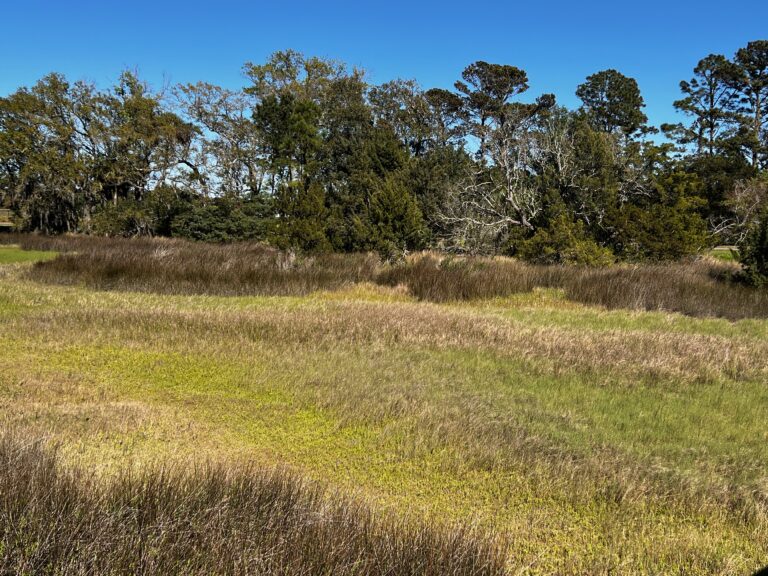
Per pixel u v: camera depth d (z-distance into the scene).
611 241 21.11
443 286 14.45
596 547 3.79
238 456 4.84
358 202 28.19
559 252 18.67
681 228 19.78
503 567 3.31
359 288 14.95
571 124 26.12
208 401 6.29
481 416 5.93
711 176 31.47
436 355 8.30
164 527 3.10
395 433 5.52
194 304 12.16
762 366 8.02
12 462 3.68
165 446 4.98
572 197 23.09
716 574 3.49
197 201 33.19
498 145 25.31
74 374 6.98
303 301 12.99
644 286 14.14
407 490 4.47
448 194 25.73
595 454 5.13
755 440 5.61
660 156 23.38
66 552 2.83
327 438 5.42
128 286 14.27
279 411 6.05
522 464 4.89
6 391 6.20
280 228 20.61
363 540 3.29
